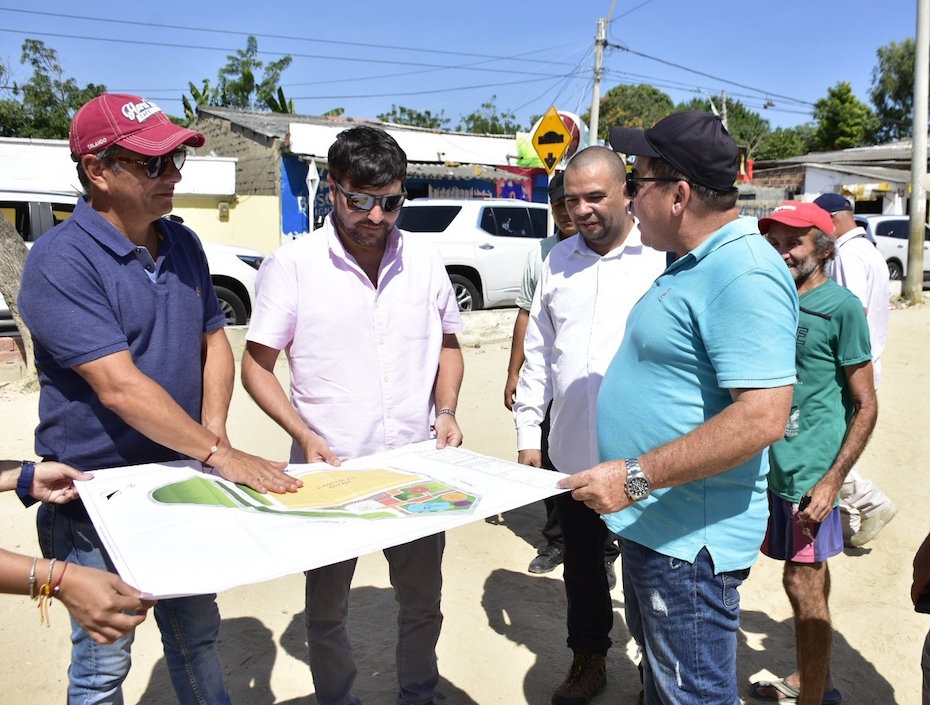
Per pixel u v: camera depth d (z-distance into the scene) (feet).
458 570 13.44
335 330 8.22
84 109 6.44
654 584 6.43
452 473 7.05
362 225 7.84
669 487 6.00
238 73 119.14
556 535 13.48
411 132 67.97
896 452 18.94
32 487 6.43
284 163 62.69
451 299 9.17
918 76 41.42
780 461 8.87
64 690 9.97
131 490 6.22
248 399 23.94
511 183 69.62
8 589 5.22
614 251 9.55
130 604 5.28
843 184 82.64
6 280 23.94
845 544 14.06
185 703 7.36
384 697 9.76
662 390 6.27
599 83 54.39
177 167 6.72
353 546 5.25
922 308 40.91
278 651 10.87
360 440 8.35
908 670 10.44
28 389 24.11
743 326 5.69
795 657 10.80
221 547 5.21
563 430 9.77
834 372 8.87
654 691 6.95
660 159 6.19
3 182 54.13
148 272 6.87
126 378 6.32
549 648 10.98
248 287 31.09
